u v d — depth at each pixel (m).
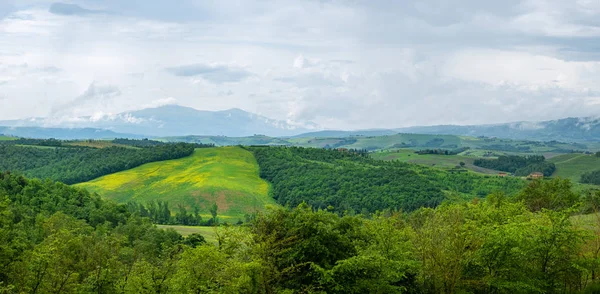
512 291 36.00
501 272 36.53
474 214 52.88
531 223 38.62
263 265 35.75
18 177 126.50
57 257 46.50
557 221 35.72
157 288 44.75
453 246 35.69
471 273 38.34
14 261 48.41
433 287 37.97
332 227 40.12
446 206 68.62
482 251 36.41
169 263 47.09
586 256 38.62
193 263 37.09
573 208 37.06
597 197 72.12
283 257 37.94
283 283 37.91
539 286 34.75
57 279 44.69
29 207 111.62
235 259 37.72
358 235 42.19
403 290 38.19
